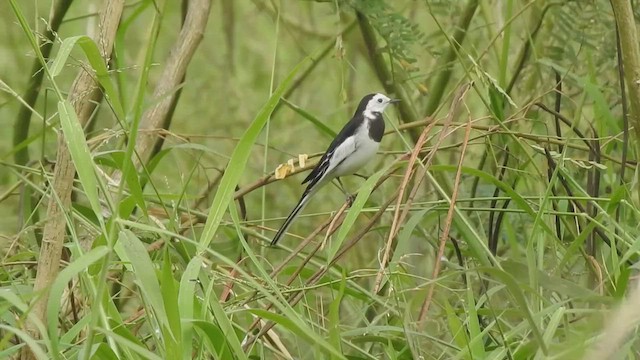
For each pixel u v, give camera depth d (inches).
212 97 584.4
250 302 281.7
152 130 352.2
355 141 403.9
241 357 217.0
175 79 385.4
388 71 451.5
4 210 476.4
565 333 249.9
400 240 273.9
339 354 207.3
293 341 327.3
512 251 366.9
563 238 365.4
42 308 245.9
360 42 517.3
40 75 410.3
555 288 251.9
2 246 358.9
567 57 418.3
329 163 396.8
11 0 226.8
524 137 343.9
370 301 292.8
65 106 226.2
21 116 411.8
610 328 179.0
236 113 583.5
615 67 417.1
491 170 425.1
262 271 231.6
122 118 245.0
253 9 617.6
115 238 218.5
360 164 410.0
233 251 339.9
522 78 472.7
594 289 288.5
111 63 379.2
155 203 370.0
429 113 454.9
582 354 208.5
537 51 451.2
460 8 473.7
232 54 556.1
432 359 263.1
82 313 290.0
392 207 345.4
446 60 447.2
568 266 336.8
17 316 266.1
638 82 294.0
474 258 323.9
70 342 243.1
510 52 511.2
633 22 292.2
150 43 219.6
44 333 200.1
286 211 537.3
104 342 227.9
